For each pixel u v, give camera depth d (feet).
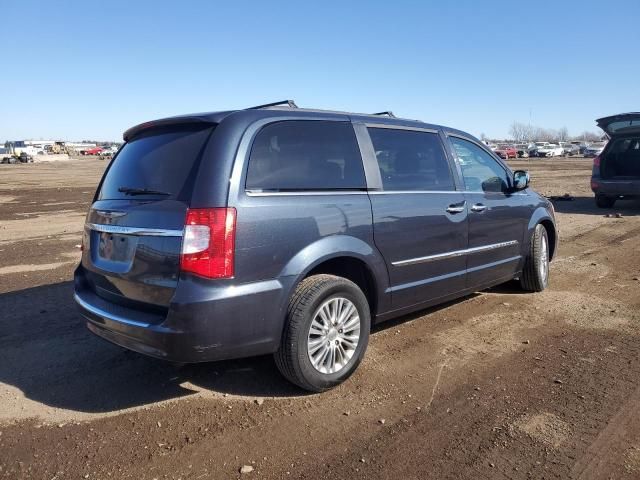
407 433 10.46
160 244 10.71
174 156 11.62
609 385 12.30
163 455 9.84
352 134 13.42
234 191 10.75
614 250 27.84
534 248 19.33
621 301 18.81
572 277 22.31
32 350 14.87
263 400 11.89
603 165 43.52
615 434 10.27
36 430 10.73
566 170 112.47
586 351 14.35
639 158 42.01
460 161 16.56
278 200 11.34
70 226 39.88
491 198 17.29
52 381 12.95
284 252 11.28
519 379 12.73
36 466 9.55
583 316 17.26
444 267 15.35
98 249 12.57
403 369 13.39
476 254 16.52
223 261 10.48
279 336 11.44
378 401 11.78
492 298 19.38
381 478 9.10
